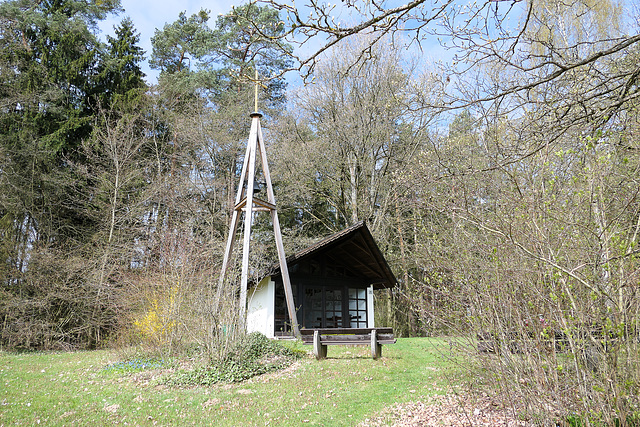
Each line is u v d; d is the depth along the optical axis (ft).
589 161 12.71
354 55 63.21
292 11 13.24
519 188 14.65
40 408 22.93
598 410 11.16
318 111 70.38
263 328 49.78
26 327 52.47
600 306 11.64
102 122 71.00
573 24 25.50
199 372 28.63
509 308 13.70
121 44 83.66
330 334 33.47
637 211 11.68
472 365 17.43
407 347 39.73
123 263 60.90
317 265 54.85
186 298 36.99
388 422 18.04
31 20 70.79
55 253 58.65
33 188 63.67
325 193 78.43
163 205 75.36
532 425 13.29
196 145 80.07
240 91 88.02
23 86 68.85
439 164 19.74
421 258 22.27
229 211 75.36
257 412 20.76
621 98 13.70
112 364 36.14
